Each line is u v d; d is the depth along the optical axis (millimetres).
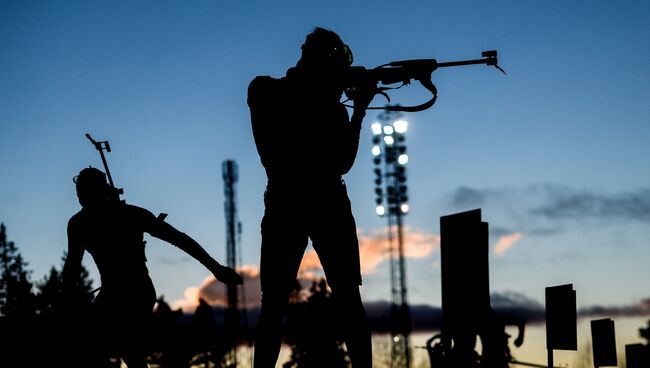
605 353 9797
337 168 5906
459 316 7996
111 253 7309
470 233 7938
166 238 7203
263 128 5906
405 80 6539
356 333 5758
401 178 39688
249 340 42094
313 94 5906
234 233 41469
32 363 7207
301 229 5801
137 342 7367
